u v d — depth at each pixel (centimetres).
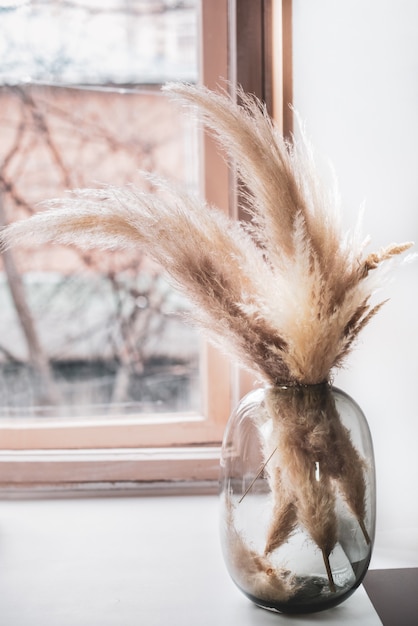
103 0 193
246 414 148
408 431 180
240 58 181
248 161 142
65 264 200
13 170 197
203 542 172
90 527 179
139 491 192
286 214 141
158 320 201
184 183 198
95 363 202
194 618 149
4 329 201
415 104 178
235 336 145
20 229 147
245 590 150
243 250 146
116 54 195
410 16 176
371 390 180
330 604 148
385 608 153
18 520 183
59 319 201
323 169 178
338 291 144
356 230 148
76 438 197
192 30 194
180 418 199
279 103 178
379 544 176
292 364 144
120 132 197
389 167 179
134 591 157
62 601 154
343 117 178
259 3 180
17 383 201
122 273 201
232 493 149
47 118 196
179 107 196
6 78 195
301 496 143
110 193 149
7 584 159
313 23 176
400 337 179
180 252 143
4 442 197
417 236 180
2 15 194
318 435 143
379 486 181
